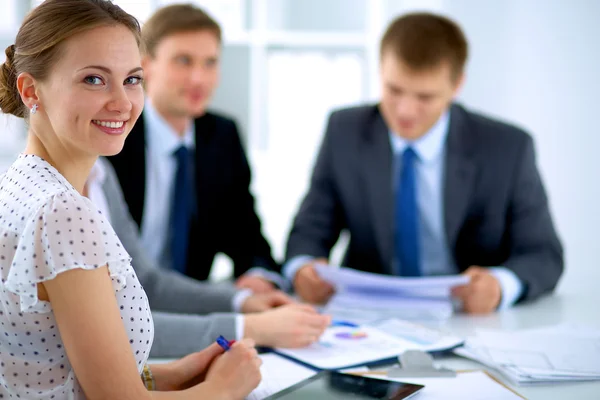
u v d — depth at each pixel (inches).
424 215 83.4
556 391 44.6
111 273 34.2
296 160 136.6
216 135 90.0
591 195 116.6
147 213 85.4
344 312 64.6
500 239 81.0
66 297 32.5
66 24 34.6
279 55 134.0
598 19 114.6
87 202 34.9
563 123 118.5
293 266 78.2
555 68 118.4
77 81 34.9
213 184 88.5
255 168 136.5
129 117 37.2
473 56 123.6
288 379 45.8
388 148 82.7
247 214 90.8
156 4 117.3
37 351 34.8
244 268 88.1
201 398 39.0
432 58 72.9
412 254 80.9
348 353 50.9
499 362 48.2
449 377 45.5
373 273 84.3
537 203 80.6
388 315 63.8
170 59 82.5
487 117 84.7
